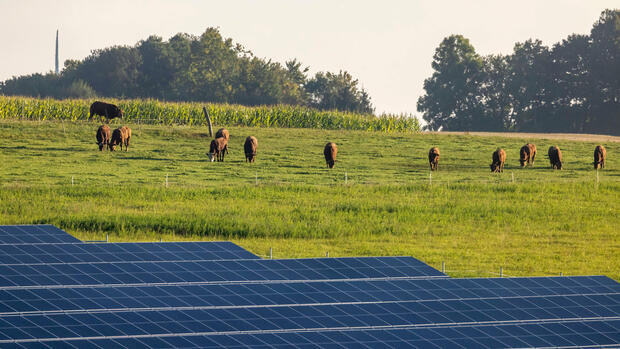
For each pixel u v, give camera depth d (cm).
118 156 8731
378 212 6359
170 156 8906
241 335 2561
